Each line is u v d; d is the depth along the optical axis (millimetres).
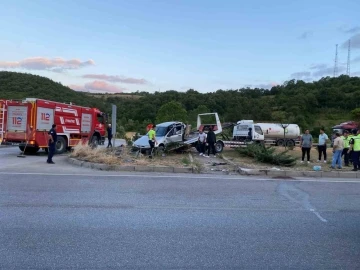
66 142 19359
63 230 5191
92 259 4137
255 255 4414
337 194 8812
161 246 4645
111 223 5633
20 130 17281
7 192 7766
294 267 4059
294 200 7902
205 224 5746
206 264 4082
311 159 18484
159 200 7457
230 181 10453
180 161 14523
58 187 8578
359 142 13406
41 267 3871
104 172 11633
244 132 34031
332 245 4863
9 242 4629
